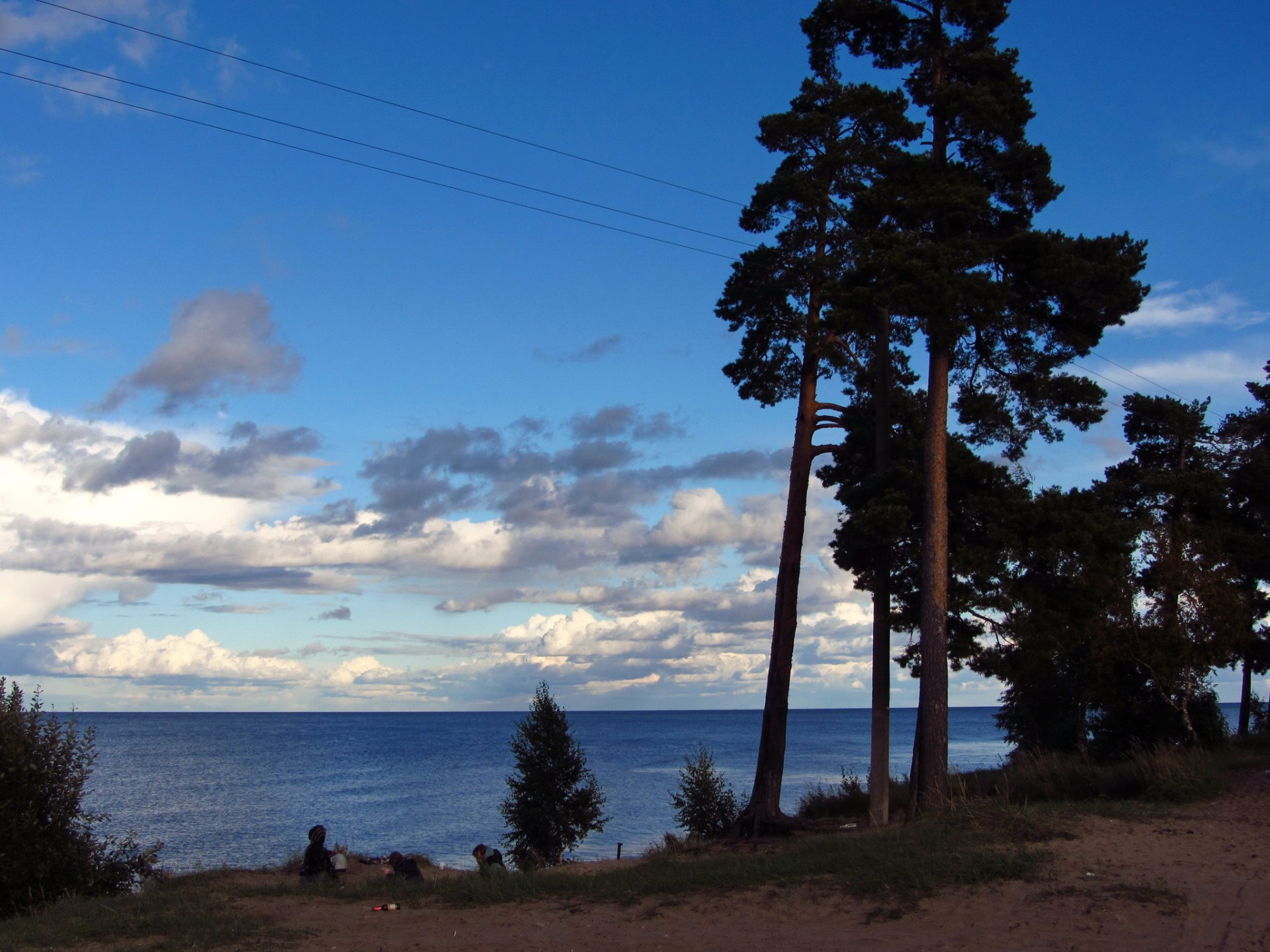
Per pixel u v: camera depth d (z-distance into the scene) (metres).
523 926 11.80
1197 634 23.81
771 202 25.06
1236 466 34.50
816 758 108.75
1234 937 9.64
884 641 23.78
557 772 37.06
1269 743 27.16
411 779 92.31
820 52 24.77
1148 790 17.75
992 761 78.88
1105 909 10.77
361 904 13.55
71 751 16.70
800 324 25.08
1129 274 20.69
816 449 25.38
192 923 12.05
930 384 21.66
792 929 11.02
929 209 20.97
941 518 21.19
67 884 15.77
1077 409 21.89
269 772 102.25
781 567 24.95
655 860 19.38
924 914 11.16
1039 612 21.28
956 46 22.56
